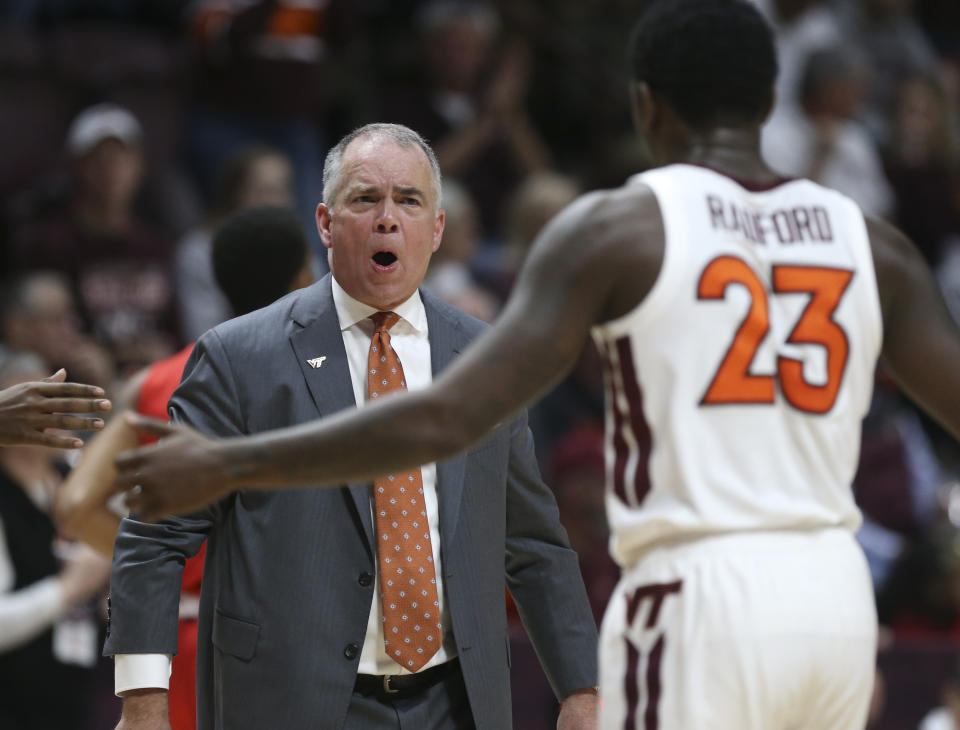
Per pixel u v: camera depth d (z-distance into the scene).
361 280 11.01
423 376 11.26
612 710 8.38
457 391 7.99
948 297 29.11
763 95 8.98
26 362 18.59
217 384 10.81
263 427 10.78
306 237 13.59
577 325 8.20
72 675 17.83
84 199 23.84
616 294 8.34
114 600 10.68
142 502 7.98
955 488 23.03
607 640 8.53
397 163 11.03
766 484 8.31
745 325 8.38
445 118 28.41
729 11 8.95
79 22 27.98
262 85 26.67
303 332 11.06
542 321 8.15
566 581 11.53
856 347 8.62
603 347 8.62
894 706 18.39
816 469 8.46
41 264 23.39
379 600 10.72
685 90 8.90
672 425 8.30
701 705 8.05
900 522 23.02
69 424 10.48
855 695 8.43
